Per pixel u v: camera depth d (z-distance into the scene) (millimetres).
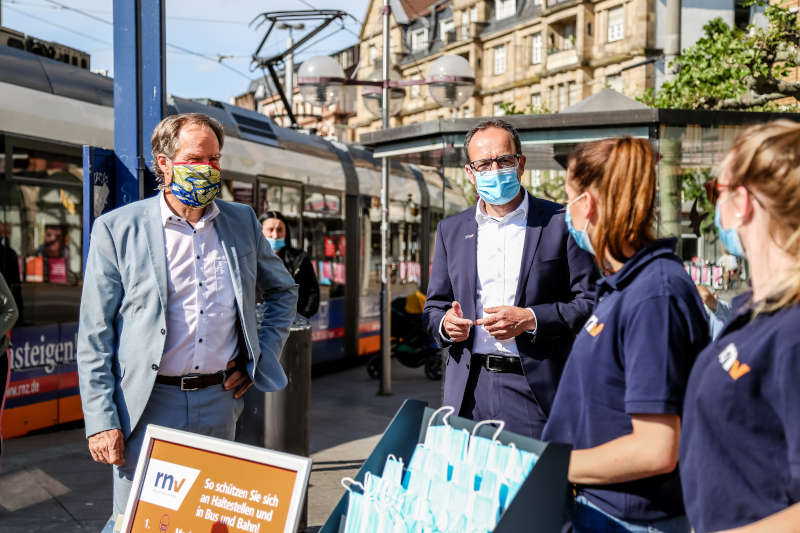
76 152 7988
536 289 3404
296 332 4766
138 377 3010
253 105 53312
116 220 3094
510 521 1760
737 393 1604
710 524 1644
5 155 7180
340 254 12984
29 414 7266
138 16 4359
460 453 2029
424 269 16078
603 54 46000
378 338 14008
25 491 5891
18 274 7215
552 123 6266
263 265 3496
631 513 2023
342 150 13633
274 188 11289
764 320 1617
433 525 1941
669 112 6035
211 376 3143
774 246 1646
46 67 8016
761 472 1582
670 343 1899
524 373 3297
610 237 2076
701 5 30484
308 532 5031
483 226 3549
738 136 1746
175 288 3090
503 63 55062
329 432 8125
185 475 2486
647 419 1894
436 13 60719
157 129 3156
